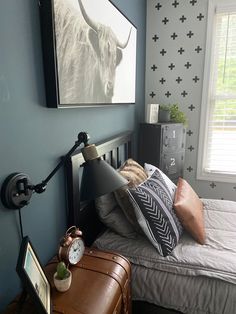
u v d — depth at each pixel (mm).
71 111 1229
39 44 973
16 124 875
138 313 1304
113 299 887
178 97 2586
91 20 1282
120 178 903
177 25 2434
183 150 2498
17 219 907
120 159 1926
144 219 1306
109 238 1411
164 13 2449
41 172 1025
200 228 1431
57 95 1032
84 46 1231
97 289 903
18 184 862
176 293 1192
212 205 1911
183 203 1474
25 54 897
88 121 1420
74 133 1271
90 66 1307
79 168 1229
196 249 1340
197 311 1167
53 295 874
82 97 1245
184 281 1192
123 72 1803
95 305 835
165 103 2637
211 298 1146
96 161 881
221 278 1150
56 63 1009
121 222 1418
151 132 2275
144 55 2559
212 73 2451
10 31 822
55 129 1106
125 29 1776
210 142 2623
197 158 2658
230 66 2385
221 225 1624
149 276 1236
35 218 1012
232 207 1874
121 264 1054
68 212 1230
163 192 1488
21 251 729
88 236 1443
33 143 968
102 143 1494
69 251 1000
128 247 1342
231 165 2590
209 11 2295
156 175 1670
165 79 2586
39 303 688
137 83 2359
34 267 785
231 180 2588
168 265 1238
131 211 1386
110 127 1766
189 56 2459
